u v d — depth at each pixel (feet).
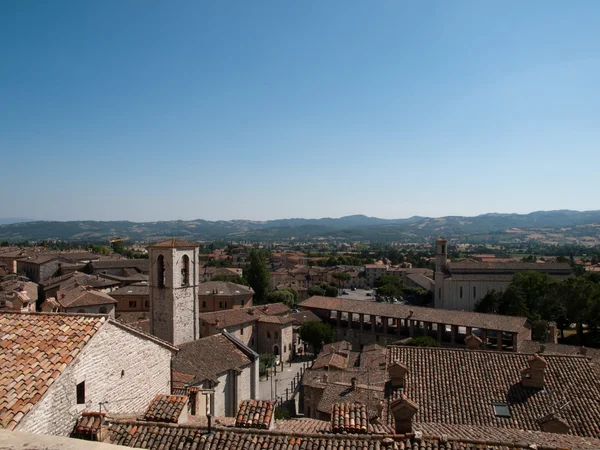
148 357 87.04
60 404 60.95
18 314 75.56
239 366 173.88
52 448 22.80
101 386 71.87
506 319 299.99
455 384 103.81
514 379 103.60
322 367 231.30
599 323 333.83
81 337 68.80
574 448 62.18
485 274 517.96
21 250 610.24
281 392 252.62
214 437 60.18
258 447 58.23
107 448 22.95
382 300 595.88
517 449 57.72
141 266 550.77
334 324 379.96
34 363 62.59
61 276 474.08
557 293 360.69
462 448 57.67
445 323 312.09
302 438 59.67
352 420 65.21
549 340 289.53
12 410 53.98
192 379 148.25
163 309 209.46
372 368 205.05
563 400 95.61
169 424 62.85
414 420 93.30
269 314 353.92
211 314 315.37
